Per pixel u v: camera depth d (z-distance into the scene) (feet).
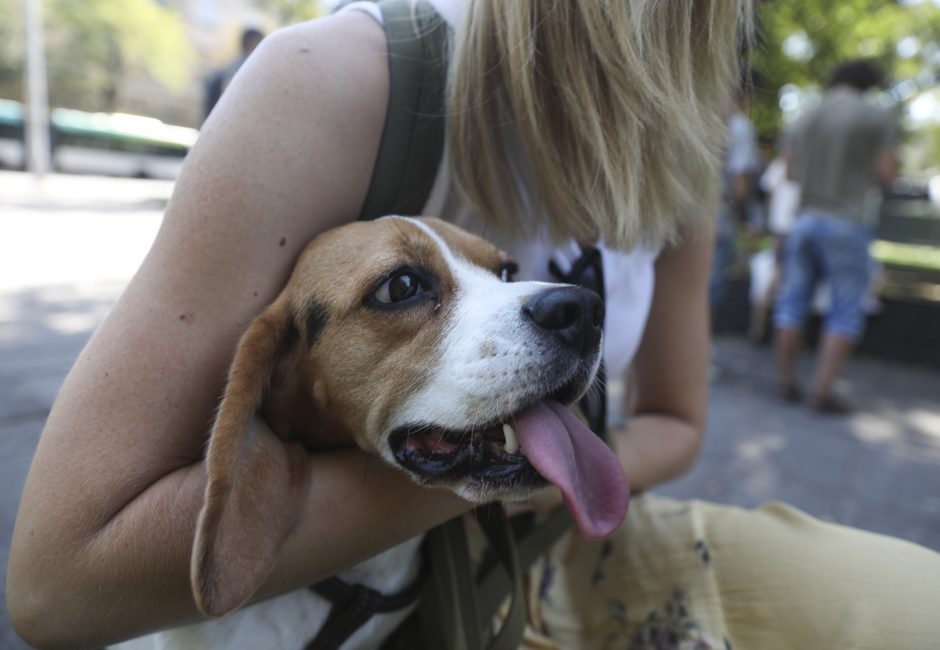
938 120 65.51
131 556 3.66
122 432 3.81
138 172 81.97
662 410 6.63
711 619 5.26
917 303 26.27
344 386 4.57
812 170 18.85
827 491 13.42
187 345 3.99
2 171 71.77
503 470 4.40
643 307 6.02
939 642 4.37
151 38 112.06
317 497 4.24
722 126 5.82
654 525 5.96
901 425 18.24
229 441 3.68
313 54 4.44
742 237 31.91
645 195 5.24
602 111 4.86
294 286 4.43
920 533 11.90
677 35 4.97
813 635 4.78
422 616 5.28
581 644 5.99
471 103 4.91
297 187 4.35
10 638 7.55
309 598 4.86
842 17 32.71
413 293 4.72
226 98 4.34
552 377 4.40
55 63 102.22
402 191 5.01
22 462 10.92
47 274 26.22
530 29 4.66
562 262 5.84
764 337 27.50
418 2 5.15
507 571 4.97
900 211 42.50
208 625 4.67
